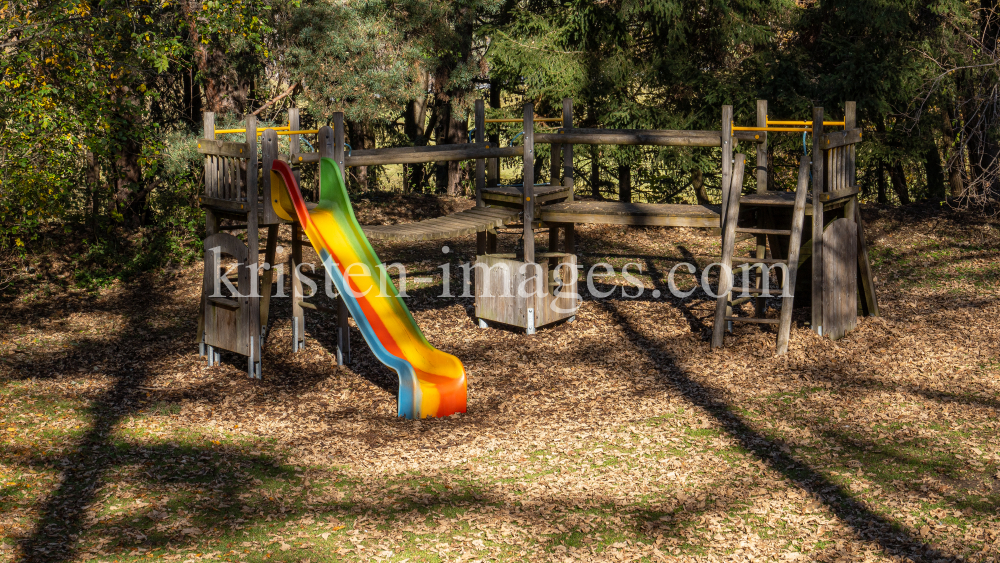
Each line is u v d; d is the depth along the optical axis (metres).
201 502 6.62
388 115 17.92
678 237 18.38
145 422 8.59
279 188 10.08
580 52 20.61
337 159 10.40
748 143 21.22
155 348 11.55
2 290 14.44
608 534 6.06
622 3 19.11
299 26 16.77
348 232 10.24
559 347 11.29
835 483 6.80
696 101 20.70
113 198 16.03
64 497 6.66
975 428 7.86
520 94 25.92
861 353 10.37
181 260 16.34
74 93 12.84
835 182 11.05
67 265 15.63
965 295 13.30
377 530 6.16
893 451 7.42
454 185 25.06
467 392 9.62
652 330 11.90
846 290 11.20
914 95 18.81
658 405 8.93
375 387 9.88
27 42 12.15
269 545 5.92
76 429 8.31
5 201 12.62
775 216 11.96
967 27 19.09
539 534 6.08
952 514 6.19
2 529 6.05
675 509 6.44
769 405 8.78
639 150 20.98
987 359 9.95
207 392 9.69
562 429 8.30
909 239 16.98
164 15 15.70
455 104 21.59
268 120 17.23
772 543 5.88
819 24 19.53
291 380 10.15
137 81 15.47
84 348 11.52
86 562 5.62
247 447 7.93
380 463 7.53
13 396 9.38
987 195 18.45
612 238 18.42
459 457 7.64
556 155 12.93
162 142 14.87
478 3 19.66
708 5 19.33
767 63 19.70
